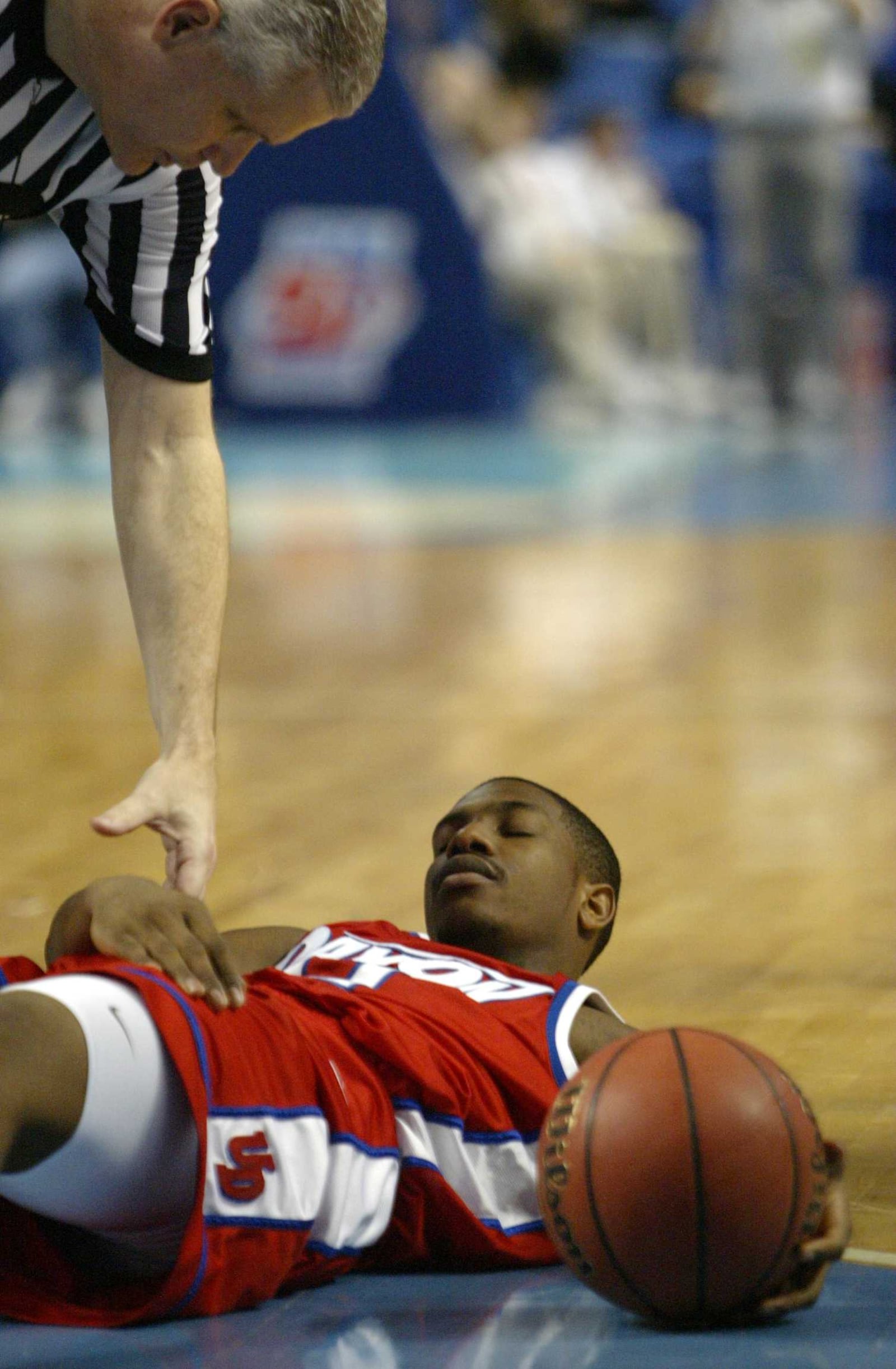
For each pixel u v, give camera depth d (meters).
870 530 26.80
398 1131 6.03
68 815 12.15
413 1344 5.28
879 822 11.73
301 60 5.73
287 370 41.25
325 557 26.14
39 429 42.25
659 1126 5.12
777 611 20.41
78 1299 5.69
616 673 17.19
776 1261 5.15
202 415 6.98
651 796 12.58
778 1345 5.16
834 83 37.69
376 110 39.78
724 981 8.64
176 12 5.68
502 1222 6.02
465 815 7.30
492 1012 6.32
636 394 42.19
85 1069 5.30
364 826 11.76
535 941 7.11
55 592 23.50
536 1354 5.16
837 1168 5.41
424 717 15.38
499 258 41.56
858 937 9.29
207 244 6.91
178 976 5.45
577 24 47.84
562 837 7.29
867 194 47.75
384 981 6.46
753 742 14.20
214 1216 5.54
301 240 40.50
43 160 6.30
